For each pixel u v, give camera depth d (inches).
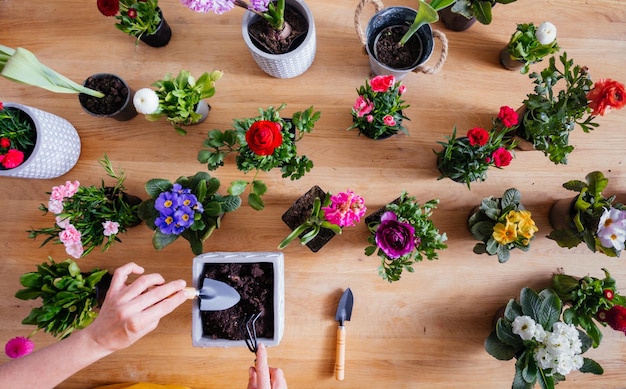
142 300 27.9
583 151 42.3
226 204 36.3
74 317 35.9
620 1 43.8
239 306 35.3
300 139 40.2
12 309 40.5
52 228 37.1
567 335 34.4
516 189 38.5
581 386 40.8
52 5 43.0
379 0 37.4
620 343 41.1
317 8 43.6
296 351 40.7
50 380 27.0
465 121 42.8
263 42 38.5
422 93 43.0
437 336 41.1
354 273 41.1
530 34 38.6
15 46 42.7
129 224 39.4
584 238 37.1
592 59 43.4
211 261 34.3
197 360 40.6
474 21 42.2
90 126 42.0
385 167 42.1
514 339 36.6
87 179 41.5
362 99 34.9
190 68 42.9
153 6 37.8
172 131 42.1
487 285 41.4
